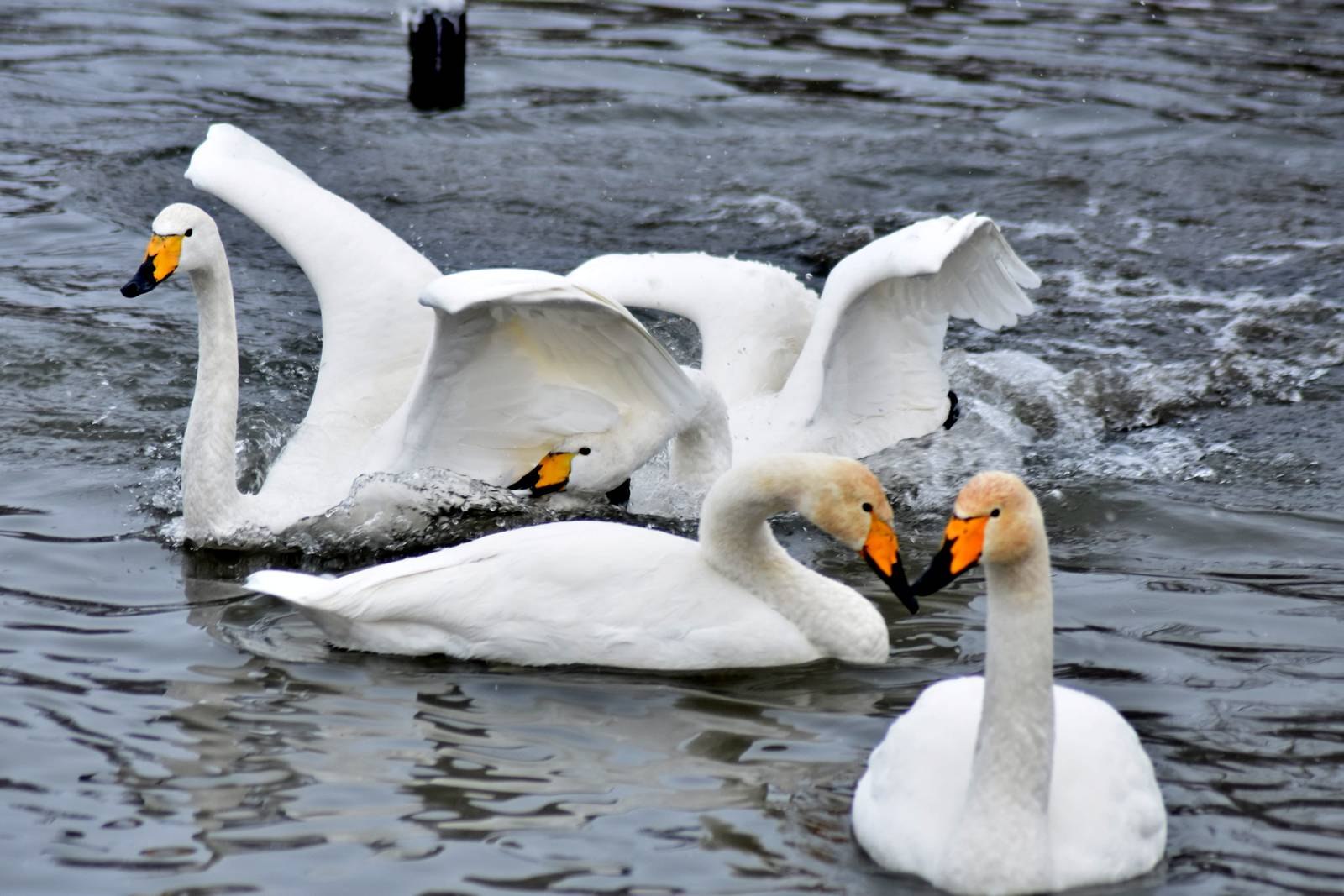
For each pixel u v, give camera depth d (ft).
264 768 28.86
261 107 78.48
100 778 28.40
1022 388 52.29
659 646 34.04
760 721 31.35
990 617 25.23
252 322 56.75
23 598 36.55
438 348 40.83
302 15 95.30
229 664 33.42
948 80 84.79
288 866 25.72
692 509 45.14
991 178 72.33
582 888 25.13
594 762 29.40
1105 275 62.95
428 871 25.61
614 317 40.14
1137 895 24.94
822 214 68.39
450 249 63.57
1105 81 84.64
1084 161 74.28
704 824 27.14
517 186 70.49
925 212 68.74
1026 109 80.53
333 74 84.33
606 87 82.84
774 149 75.51
